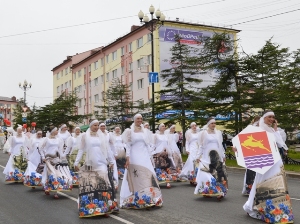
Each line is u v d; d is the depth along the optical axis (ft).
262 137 23.30
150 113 93.76
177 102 84.79
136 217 24.93
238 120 68.74
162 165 40.11
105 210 25.00
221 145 32.07
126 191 28.12
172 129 44.96
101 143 26.08
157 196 27.99
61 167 35.12
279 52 67.82
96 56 166.30
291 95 65.21
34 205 29.94
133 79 134.72
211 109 72.38
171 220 23.82
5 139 130.11
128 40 138.31
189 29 124.67
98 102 165.07
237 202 29.73
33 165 39.19
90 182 25.43
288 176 46.96
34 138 39.42
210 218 24.14
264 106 64.90
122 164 47.32
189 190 36.76
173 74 84.64
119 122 109.09
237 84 69.62
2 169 60.23
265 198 22.43
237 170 55.26
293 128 66.03
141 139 28.66
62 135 45.78
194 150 41.06
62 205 29.89
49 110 135.23
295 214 24.70
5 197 33.91
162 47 120.88
